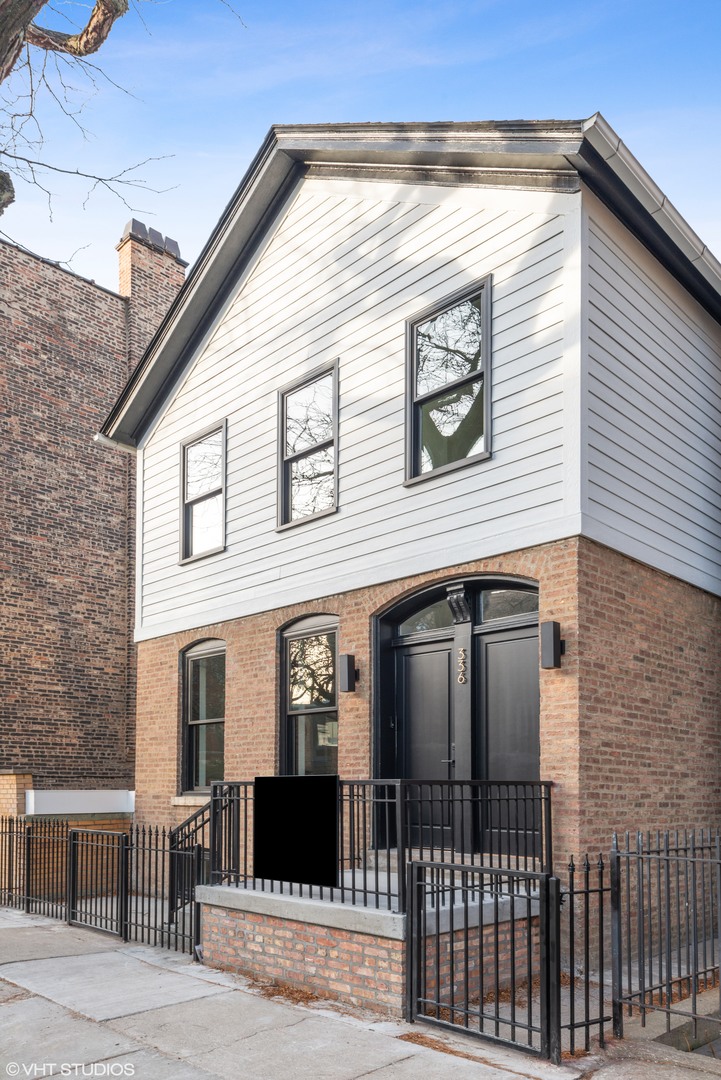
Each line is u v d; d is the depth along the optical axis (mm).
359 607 10219
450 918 6316
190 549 13359
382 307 10383
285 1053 5789
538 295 8672
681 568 9586
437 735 9578
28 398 17078
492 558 8789
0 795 13391
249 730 11633
